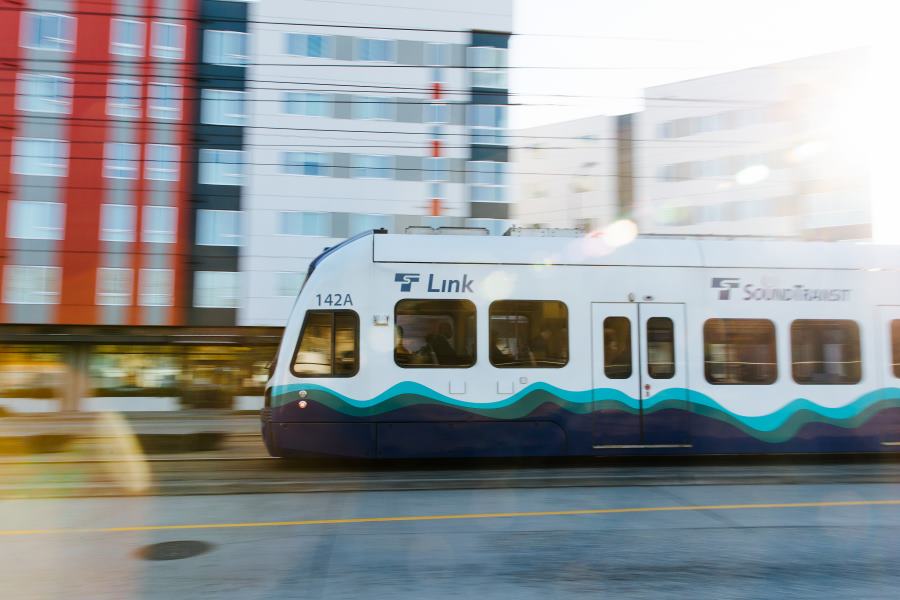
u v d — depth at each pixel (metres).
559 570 4.35
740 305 8.30
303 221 28.12
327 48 28.25
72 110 27.02
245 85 27.97
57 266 26.78
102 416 24.02
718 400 8.13
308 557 4.62
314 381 7.80
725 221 39.03
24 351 27.11
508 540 5.04
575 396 7.98
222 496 6.65
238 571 4.32
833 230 36.16
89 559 4.58
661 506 6.17
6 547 4.87
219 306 27.72
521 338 8.02
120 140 27.28
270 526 5.46
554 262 8.17
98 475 7.81
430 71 28.59
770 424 8.17
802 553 4.72
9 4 26.45
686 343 8.18
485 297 8.03
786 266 8.45
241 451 10.20
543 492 6.82
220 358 28.12
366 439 7.78
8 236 26.42
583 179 42.31
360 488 7.01
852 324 8.45
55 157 26.84
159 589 3.99
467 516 5.79
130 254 27.30
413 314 7.95
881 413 8.34
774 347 8.30
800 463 8.59
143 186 27.42
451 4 28.55
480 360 7.95
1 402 26.67
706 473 7.85
